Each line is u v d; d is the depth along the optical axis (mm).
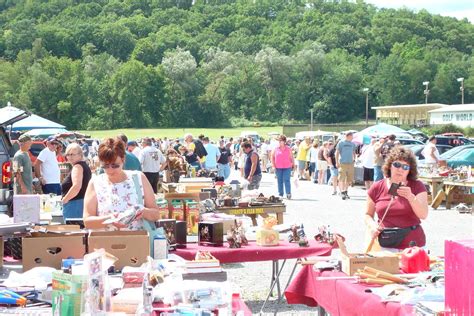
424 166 21062
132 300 4188
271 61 144375
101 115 136750
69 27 181500
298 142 44219
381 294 4793
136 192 6348
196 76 145375
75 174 8719
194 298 4348
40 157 14992
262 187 29000
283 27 187500
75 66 137625
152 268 4949
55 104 134625
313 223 16297
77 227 6191
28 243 5188
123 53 178000
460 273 3756
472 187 19094
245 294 9039
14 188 14031
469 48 179500
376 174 21594
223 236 7820
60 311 3848
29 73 139000
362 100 146250
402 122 91562
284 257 7227
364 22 187375
